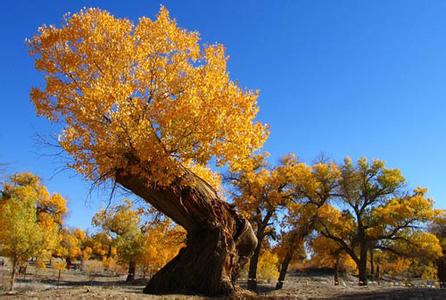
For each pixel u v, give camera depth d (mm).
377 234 37969
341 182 37094
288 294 17609
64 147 12578
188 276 14477
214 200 15273
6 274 40250
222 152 12969
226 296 14102
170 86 13664
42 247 30688
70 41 13445
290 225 33250
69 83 13281
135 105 12891
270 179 32781
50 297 11750
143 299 12078
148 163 12820
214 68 14078
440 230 45594
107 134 12500
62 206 52469
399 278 57625
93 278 43562
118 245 40781
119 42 13578
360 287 20938
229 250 15156
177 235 22688
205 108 12711
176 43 14102
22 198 32438
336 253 39125
